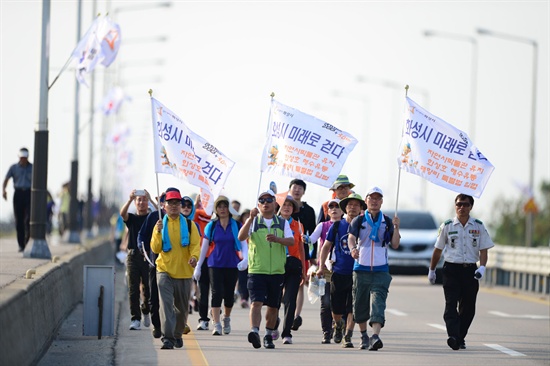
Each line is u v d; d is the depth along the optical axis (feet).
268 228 119.14
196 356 114.21
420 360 113.29
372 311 119.85
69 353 115.65
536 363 112.98
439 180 126.21
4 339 86.89
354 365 108.68
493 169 125.08
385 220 120.37
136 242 138.51
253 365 107.86
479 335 141.79
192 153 125.59
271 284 119.55
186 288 119.55
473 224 121.60
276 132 131.13
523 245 533.55
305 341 130.72
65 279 155.43
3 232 375.86
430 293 230.07
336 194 132.05
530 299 212.84
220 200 136.67
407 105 127.34
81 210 372.79
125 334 134.82
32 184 180.04
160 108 124.67
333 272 124.67
